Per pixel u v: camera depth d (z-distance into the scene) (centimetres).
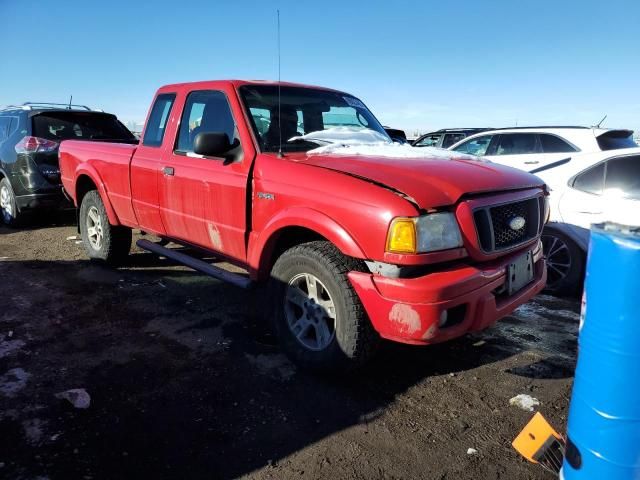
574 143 639
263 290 513
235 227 388
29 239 724
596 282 178
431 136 1484
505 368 364
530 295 351
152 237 729
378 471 251
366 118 489
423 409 308
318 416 297
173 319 434
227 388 325
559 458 238
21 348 370
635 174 502
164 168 455
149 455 258
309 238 369
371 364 364
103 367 347
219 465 253
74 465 248
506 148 726
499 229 327
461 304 294
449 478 248
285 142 392
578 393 189
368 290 297
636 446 176
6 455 252
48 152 740
